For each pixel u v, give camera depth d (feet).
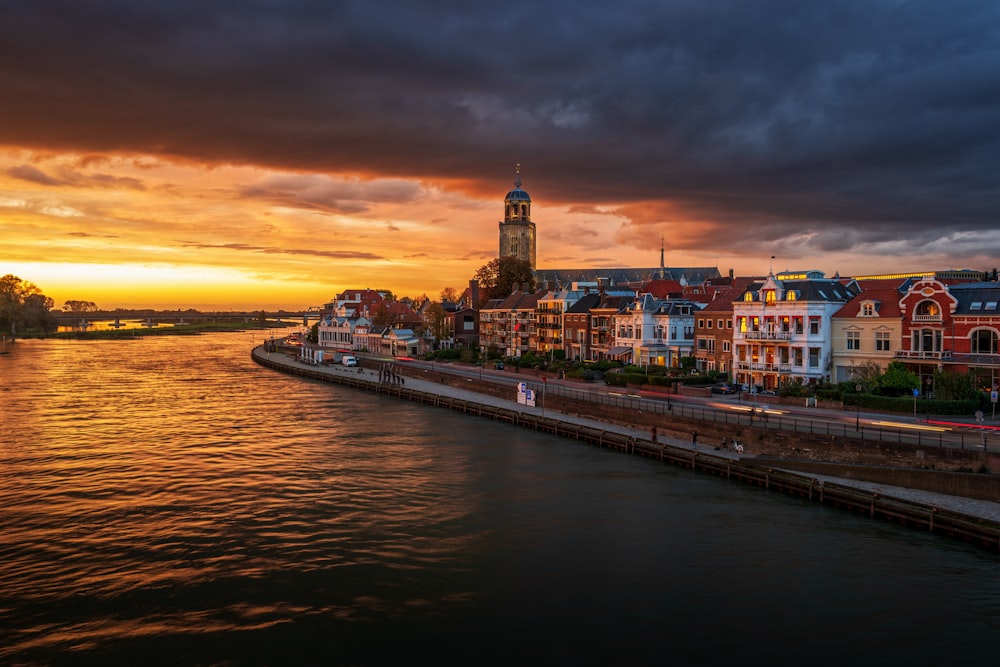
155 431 272.51
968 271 316.40
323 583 130.93
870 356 274.16
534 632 113.80
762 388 297.94
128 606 121.60
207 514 168.55
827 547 148.36
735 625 116.26
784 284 300.20
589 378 372.17
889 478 183.32
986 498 166.91
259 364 622.13
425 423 304.30
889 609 121.39
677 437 245.45
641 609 121.70
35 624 115.34
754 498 184.14
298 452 236.63
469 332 639.35
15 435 262.06
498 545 150.20
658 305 386.52
